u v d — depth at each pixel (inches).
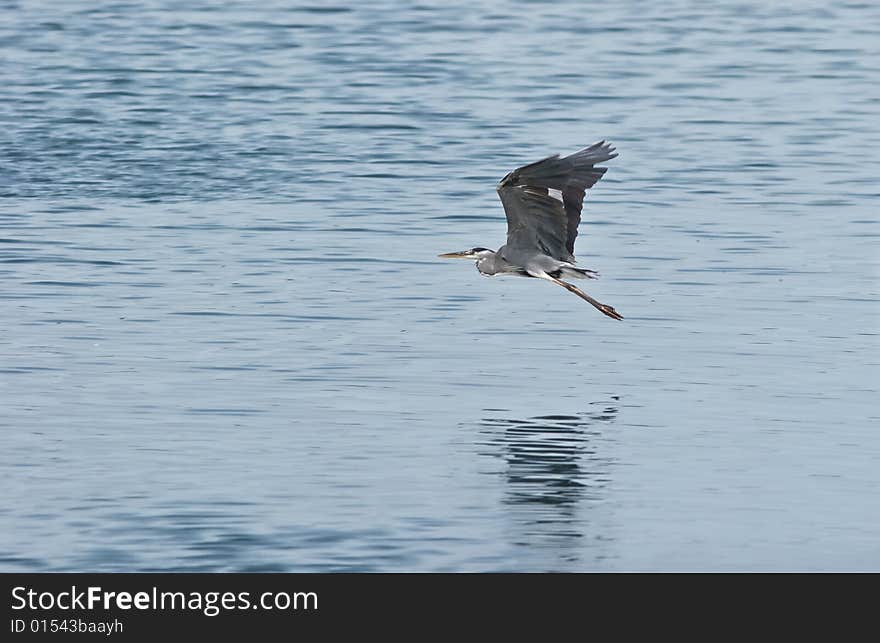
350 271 879.7
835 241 948.6
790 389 701.9
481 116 1246.3
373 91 1322.6
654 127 1222.9
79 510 559.2
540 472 603.8
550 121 1236.5
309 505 567.8
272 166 1107.3
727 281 869.8
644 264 900.0
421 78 1369.3
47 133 1173.1
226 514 558.6
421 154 1140.5
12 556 522.9
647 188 1065.5
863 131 1218.6
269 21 1599.4
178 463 605.3
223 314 799.1
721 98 1318.9
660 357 746.2
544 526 555.8
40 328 771.4
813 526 558.6
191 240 935.0
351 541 540.1
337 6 1681.8
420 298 834.8
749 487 591.8
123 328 773.9
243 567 519.2
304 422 653.3
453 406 676.1
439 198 1034.7
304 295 834.2
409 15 1640.0
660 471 606.9
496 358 742.5
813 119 1253.7
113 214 990.4
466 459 615.5
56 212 991.6
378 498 575.8
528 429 649.6
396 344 758.5
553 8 1694.1
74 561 520.7
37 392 682.8
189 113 1242.0
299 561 524.4
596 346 762.2
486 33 1557.6
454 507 569.6
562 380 711.1
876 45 1528.1
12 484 581.6
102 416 655.8
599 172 538.3
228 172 1091.9
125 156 1123.3
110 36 1519.4
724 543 545.0
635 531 553.0
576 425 655.1
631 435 644.7
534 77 1378.0
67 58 1421.0
